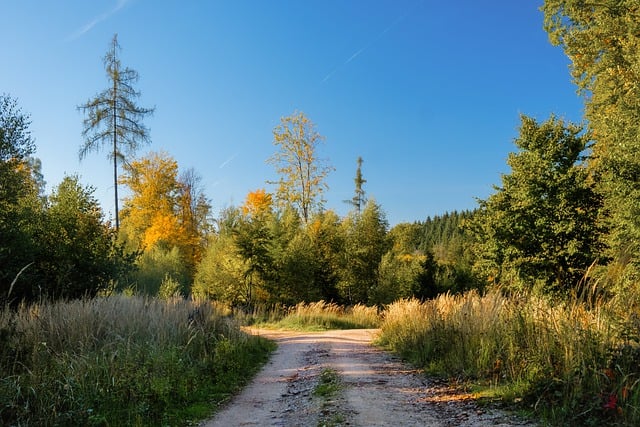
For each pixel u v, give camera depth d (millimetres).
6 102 15680
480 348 9336
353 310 33406
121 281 21812
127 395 7566
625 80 20641
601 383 5965
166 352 9797
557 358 6957
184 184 55250
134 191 46281
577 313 7309
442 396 7867
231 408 8312
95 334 9875
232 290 35344
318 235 43188
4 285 15383
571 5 26188
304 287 38250
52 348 8539
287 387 10016
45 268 17516
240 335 15438
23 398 6855
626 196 16422
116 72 30750
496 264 23141
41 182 35531
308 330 27109
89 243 18641
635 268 7109
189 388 9047
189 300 16562
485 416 6262
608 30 22844
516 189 22609
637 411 5145
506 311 9422
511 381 7742
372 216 44000
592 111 24766
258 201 50406
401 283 42938
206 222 56719
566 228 20547
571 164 21984
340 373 10758
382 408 7188
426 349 11867
